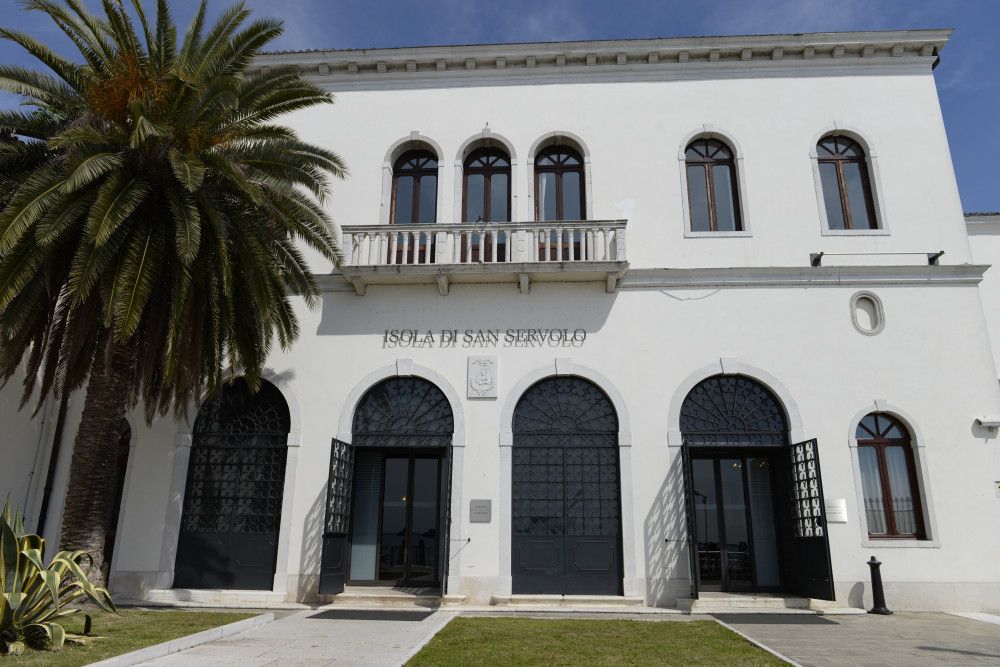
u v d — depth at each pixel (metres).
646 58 15.94
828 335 14.12
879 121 15.41
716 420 13.96
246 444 14.31
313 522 13.69
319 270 15.06
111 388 11.70
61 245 10.89
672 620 11.34
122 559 13.52
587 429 13.98
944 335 14.02
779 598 12.74
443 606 12.67
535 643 9.12
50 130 11.71
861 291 14.33
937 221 14.77
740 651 8.70
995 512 13.14
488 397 14.05
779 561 13.77
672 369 14.06
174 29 11.79
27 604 8.04
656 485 13.49
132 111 10.62
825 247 14.69
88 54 11.45
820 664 8.04
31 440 14.27
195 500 14.02
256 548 13.75
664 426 13.77
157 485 13.90
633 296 14.48
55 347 11.81
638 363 14.11
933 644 9.38
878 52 15.78
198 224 10.54
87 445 11.45
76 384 12.34
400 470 14.56
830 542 13.09
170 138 11.10
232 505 13.99
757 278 14.42
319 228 13.05
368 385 14.32
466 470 13.69
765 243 14.74
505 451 13.75
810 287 14.39
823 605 12.45
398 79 16.33
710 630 10.27
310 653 8.34
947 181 14.96
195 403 13.27
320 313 14.77
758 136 15.40
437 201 15.45
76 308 11.11
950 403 13.68
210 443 14.33
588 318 14.39
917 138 15.26
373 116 16.12
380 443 14.12
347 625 10.53
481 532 13.35
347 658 8.04
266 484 14.09
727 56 15.84
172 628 9.52
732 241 14.77
